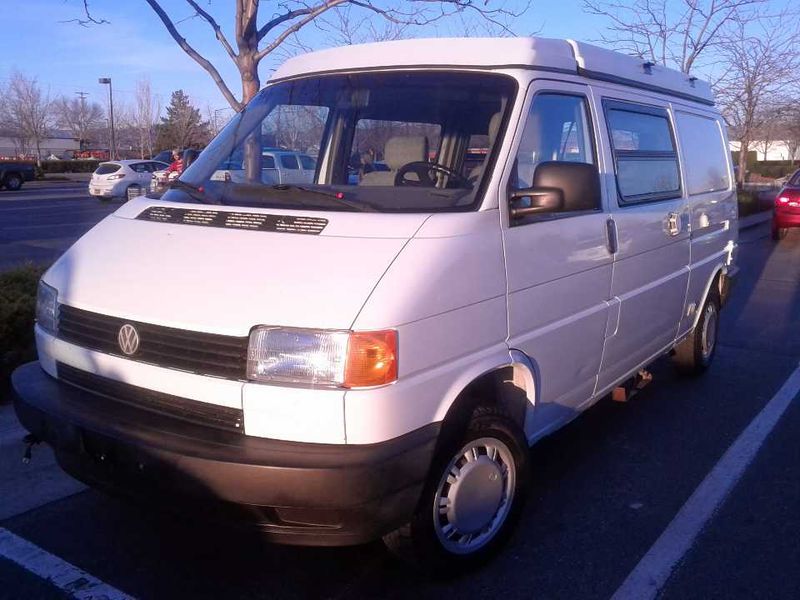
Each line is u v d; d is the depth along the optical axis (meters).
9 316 5.88
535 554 4.24
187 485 3.30
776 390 7.07
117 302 3.71
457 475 3.79
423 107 4.31
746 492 5.03
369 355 3.21
